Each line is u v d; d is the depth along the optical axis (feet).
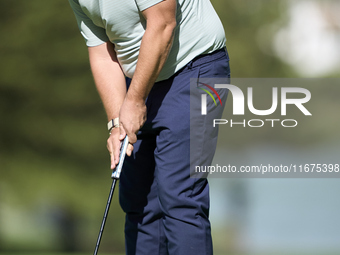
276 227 90.53
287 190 92.07
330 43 101.55
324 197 89.25
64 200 93.15
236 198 100.37
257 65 95.96
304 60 101.30
